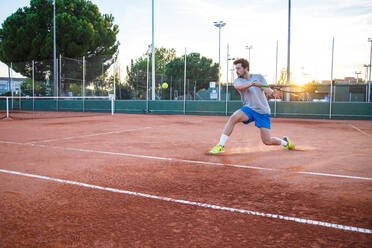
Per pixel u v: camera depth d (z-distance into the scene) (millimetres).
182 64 44031
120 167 4074
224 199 2762
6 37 27719
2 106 23750
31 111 22312
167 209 2512
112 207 2561
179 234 2049
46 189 3070
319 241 1937
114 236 2021
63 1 28203
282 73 20234
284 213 2418
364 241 1938
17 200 2742
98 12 30578
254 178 3500
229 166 4145
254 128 10414
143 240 1962
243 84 4703
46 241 1957
